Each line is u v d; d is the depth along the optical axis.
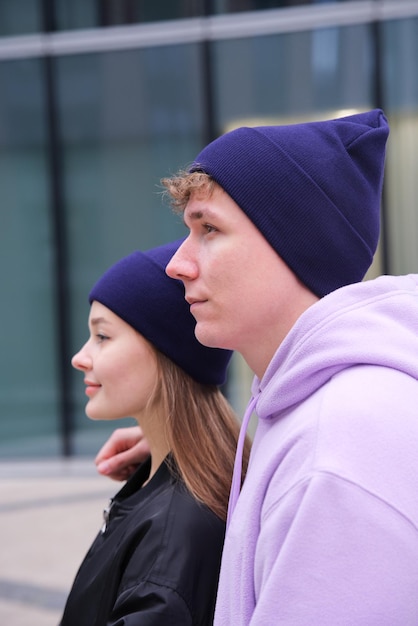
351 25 16.47
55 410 17.70
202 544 2.79
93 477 15.91
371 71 16.45
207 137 17.06
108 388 3.26
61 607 8.77
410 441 1.82
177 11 17.05
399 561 1.73
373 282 2.12
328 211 2.19
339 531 1.73
